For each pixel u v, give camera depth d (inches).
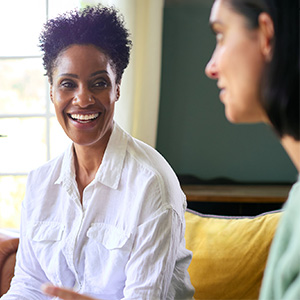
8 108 114.7
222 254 66.2
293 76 21.7
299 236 20.6
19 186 115.3
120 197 54.2
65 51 52.3
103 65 52.5
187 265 57.3
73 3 107.6
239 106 24.0
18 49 112.8
